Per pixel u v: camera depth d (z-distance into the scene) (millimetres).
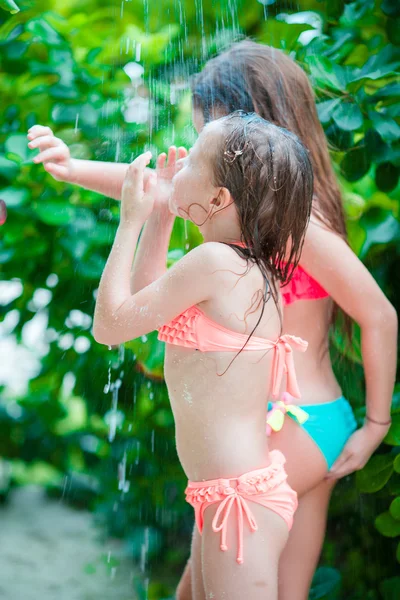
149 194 2236
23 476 5762
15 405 5285
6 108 3643
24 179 3314
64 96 3490
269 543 2121
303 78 2686
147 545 4270
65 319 3826
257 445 2180
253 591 2070
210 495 2125
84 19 3754
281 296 2359
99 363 3828
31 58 3592
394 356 2572
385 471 2785
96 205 3518
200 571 2381
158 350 3369
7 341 4172
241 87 2605
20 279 3787
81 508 5336
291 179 2176
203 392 2154
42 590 4008
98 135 3553
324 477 2516
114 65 3635
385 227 3137
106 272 2201
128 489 4082
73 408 5074
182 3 3941
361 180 3324
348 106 2865
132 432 3898
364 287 2492
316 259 2467
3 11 3537
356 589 3443
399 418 2680
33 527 4957
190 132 3477
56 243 3561
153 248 2455
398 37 3021
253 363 2164
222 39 3812
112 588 4078
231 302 2127
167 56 3699
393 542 3410
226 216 2211
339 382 3230
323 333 2627
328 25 3445
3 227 3381
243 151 2143
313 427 2471
